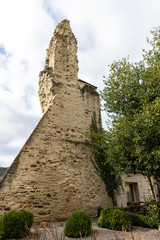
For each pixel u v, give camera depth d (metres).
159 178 6.56
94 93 10.71
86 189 7.89
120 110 7.43
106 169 8.90
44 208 6.49
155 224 5.64
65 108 8.96
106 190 8.55
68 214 6.92
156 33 6.47
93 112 10.05
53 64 10.21
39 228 5.61
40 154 7.21
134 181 10.41
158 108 5.23
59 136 8.09
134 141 5.80
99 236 4.85
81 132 8.97
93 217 7.54
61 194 7.07
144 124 5.40
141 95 6.52
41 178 6.85
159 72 6.16
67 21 12.26
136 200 10.24
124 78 7.30
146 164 5.68
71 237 4.74
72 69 10.41
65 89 9.52
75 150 8.34
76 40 11.69
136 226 6.11
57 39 11.04
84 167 8.27
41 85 10.50
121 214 5.88
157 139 5.63
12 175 6.32
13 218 4.74
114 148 6.61
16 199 6.09
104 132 7.51
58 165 7.49
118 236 4.80
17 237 4.57
